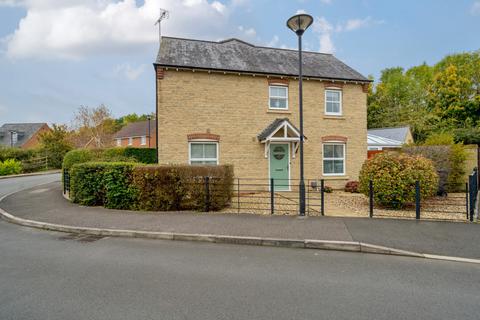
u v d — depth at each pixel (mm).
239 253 5320
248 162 12766
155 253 5316
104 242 6023
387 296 3627
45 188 14312
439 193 10961
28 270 4492
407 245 5445
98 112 36625
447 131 26875
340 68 15180
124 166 8766
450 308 3330
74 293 3707
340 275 4305
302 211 7645
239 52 14445
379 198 8875
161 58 12312
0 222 7938
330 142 13922
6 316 3146
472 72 36844
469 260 4848
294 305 3396
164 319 3088
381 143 22547
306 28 7613
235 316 3145
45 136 30453
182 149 11969
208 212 8305
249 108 12812
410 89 40906
